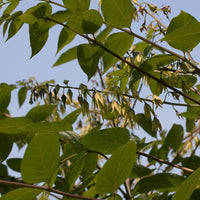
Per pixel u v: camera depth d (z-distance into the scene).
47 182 1.88
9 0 2.32
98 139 2.19
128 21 2.32
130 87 2.54
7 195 1.85
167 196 2.29
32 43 2.38
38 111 2.38
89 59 2.42
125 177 1.76
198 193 2.18
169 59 2.49
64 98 2.54
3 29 2.37
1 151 2.53
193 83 2.73
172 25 2.32
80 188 2.28
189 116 2.87
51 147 1.78
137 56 2.61
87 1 2.29
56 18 2.34
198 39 2.28
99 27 2.38
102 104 2.48
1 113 2.58
